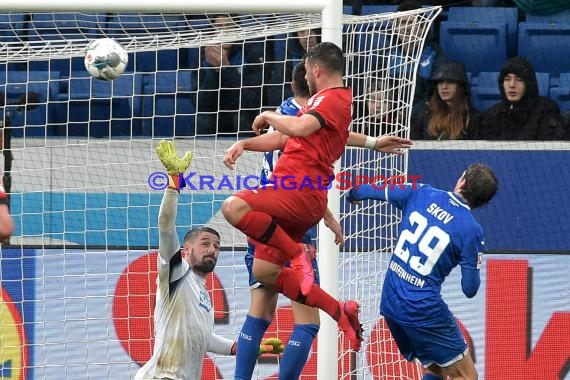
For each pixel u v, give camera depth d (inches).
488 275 1197.1
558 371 1187.3
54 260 1133.1
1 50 1158.3
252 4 939.3
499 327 1192.8
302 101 893.2
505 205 1262.3
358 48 1090.1
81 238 1154.0
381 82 1102.4
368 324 1114.7
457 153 1267.2
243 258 1131.3
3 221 704.4
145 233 1158.3
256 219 796.0
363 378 1115.9
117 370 1132.5
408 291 950.4
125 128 1358.3
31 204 1148.5
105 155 1168.8
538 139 1354.6
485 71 1499.8
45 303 1130.0
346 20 1037.8
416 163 1267.2
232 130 1285.7
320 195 812.0
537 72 1494.8
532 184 1264.8
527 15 1523.1
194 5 939.3
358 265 1110.4
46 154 1160.8
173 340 956.0
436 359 957.8
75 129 1352.1
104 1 937.5
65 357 1128.2
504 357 1190.9
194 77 1321.4
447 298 1195.9
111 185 1131.9
